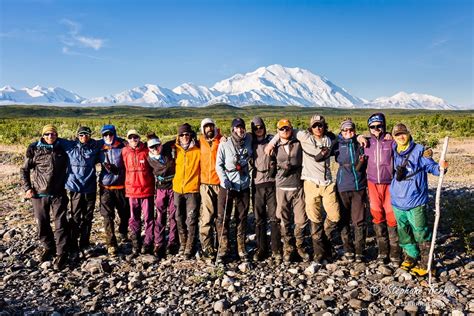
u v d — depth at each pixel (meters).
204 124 7.71
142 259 7.72
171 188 8.05
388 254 7.11
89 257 7.96
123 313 5.71
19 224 10.20
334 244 8.34
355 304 5.67
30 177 7.88
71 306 5.95
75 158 7.98
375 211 6.99
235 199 7.69
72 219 8.12
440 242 7.89
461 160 21.34
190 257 7.82
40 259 7.74
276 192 7.44
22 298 6.20
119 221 8.92
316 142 7.24
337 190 7.26
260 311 5.65
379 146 6.83
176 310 5.75
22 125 54.31
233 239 8.85
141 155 7.95
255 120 7.59
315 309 5.62
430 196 11.93
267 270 7.16
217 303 5.75
